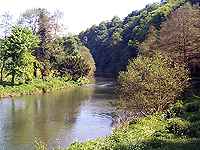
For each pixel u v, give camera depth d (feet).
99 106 201.67
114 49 492.95
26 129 146.72
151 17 414.62
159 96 130.82
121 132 101.30
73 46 358.02
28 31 275.59
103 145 86.22
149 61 138.82
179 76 140.97
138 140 85.15
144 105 130.41
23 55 271.28
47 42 329.11
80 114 178.40
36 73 304.30
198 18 219.61
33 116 173.58
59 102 218.59
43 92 266.16
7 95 242.58
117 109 151.53
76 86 309.63
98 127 149.69
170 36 217.77
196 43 203.41
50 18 334.44
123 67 398.83
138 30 428.15
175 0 421.18
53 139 131.44
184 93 156.87
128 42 431.02
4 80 279.28
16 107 200.03
